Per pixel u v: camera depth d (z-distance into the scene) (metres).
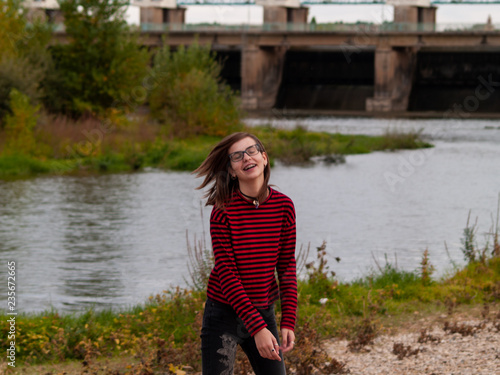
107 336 7.41
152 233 15.59
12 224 16.52
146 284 11.07
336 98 84.69
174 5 97.81
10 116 32.12
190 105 39.50
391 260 12.80
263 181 3.83
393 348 6.68
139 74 40.75
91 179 25.95
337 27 81.88
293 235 3.89
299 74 88.88
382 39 78.50
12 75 32.44
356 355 6.61
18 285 10.93
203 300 8.11
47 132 31.52
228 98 42.56
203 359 3.91
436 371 5.89
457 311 8.38
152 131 37.59
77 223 16.78
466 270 10.57
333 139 41.84
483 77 79.94
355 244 14.45
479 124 62.78
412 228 16.50
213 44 84.75
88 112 39.22
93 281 11.27
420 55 83.00
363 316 8.01
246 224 3.79
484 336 7.00
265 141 35.81
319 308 8.31
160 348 6.62
